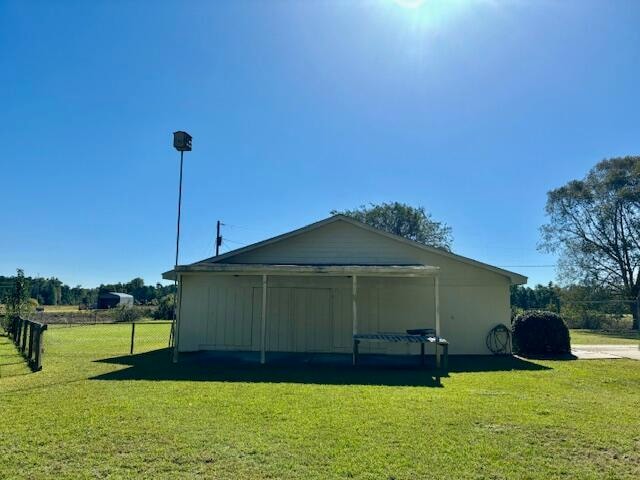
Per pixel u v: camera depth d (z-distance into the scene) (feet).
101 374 29.63
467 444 15.51
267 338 45.16
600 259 110.73
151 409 19.79
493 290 45.09
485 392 24.38
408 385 26.55
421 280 45.14
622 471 13.42
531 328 43.98
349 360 39.04
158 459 13.97
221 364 35.50
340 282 45.65
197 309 45.60
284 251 46.39
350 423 17.83
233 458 14.07
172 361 37.06
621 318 96.84
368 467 13.46
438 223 143.54
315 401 21.67
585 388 25.93
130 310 121.70
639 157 108.17
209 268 36.68
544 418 18.86
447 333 44.57
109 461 13.78
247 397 22.44
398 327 44.70
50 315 117.08
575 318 98.94
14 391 23.65
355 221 45.75
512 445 15.48
